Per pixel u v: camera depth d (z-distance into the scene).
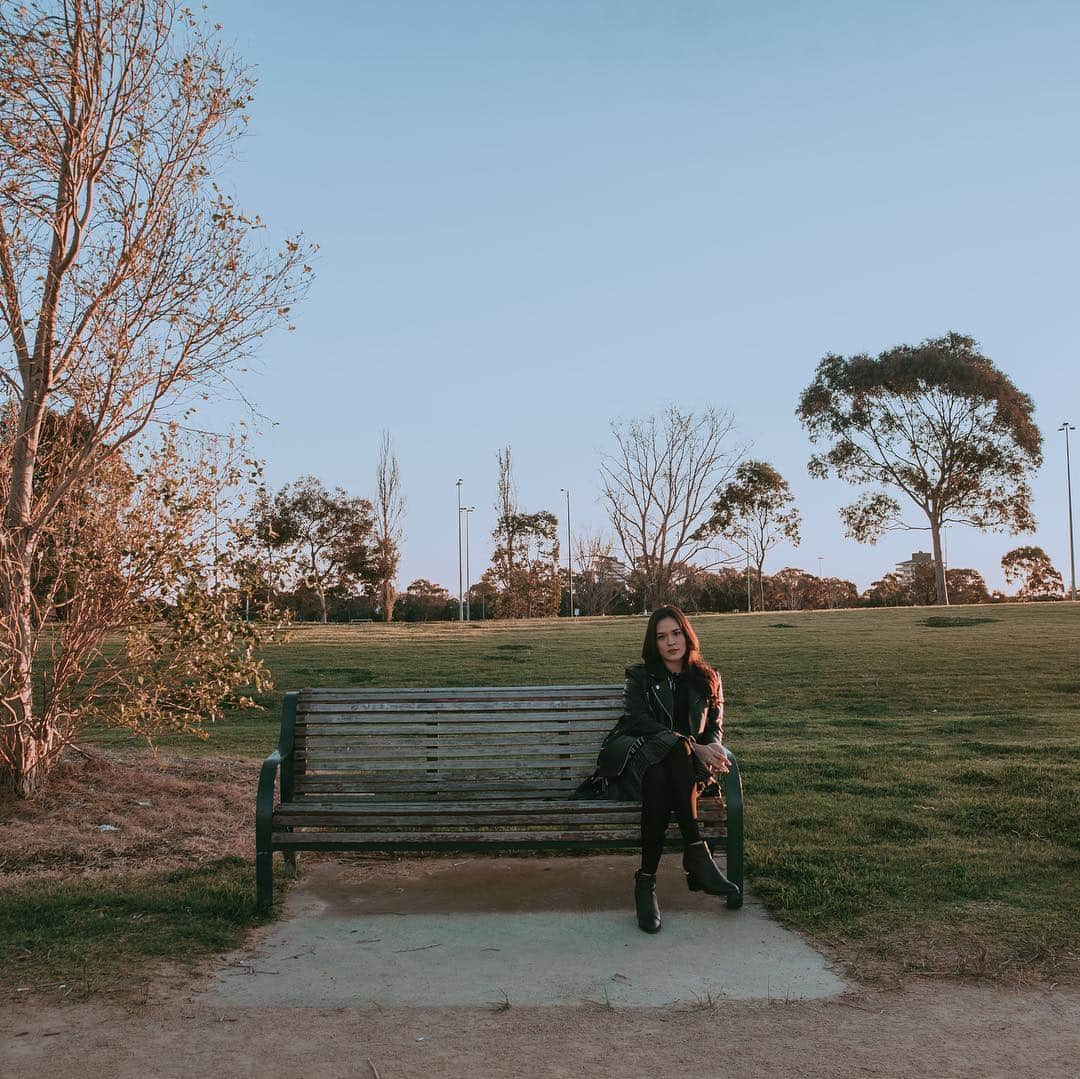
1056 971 4.38
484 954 4.74
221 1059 3.61
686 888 5.80
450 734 6.06
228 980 4.41
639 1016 3.98
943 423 54.25
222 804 7.70
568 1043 3.73
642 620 38.72
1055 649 22.06
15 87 7.37
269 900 5.33
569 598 68.56
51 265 7.61
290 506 61.78
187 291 7.87
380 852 6.68
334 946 4.87
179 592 7.49
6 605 7.28
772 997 4.16
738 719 14.02
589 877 6.08
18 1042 3.76
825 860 6.11
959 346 55.06
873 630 29.41
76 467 7.62
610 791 5.56
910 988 4.23
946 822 7.04
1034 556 80.69
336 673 20.05
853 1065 3.52
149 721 7.73
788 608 85.12
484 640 27.78
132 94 7.75
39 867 6.13
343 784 5.92
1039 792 7.80
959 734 12.16
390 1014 4.02
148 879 5.86
